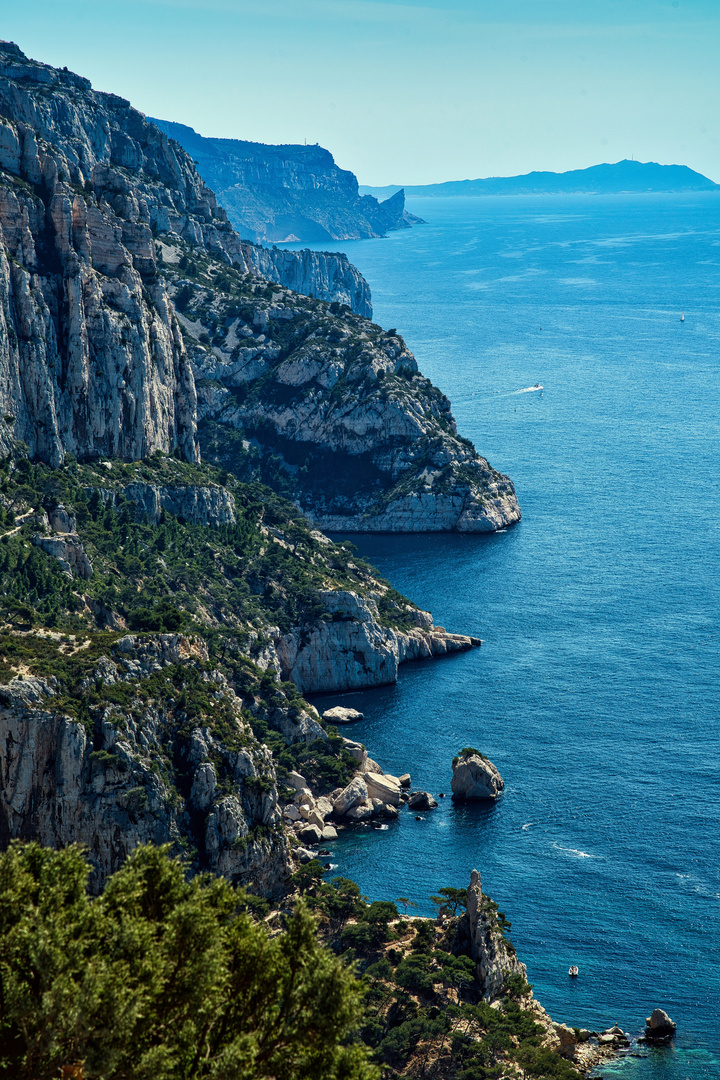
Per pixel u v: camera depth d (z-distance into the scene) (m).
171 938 77.25
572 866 167.88
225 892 85.75
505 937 152.88
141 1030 73.06
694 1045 134.75
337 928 147.50
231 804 156.88
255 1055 75.69
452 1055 125.19
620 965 147.88
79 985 72.50
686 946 150.62
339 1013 77.12
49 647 165.25
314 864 161.50
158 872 84.88
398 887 163.25
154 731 160.38
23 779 147.00
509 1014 134.00
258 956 81.44
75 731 148.50
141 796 150.25
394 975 135.88
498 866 168.25
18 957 74.50
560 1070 121.81
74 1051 71.38
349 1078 75.94
